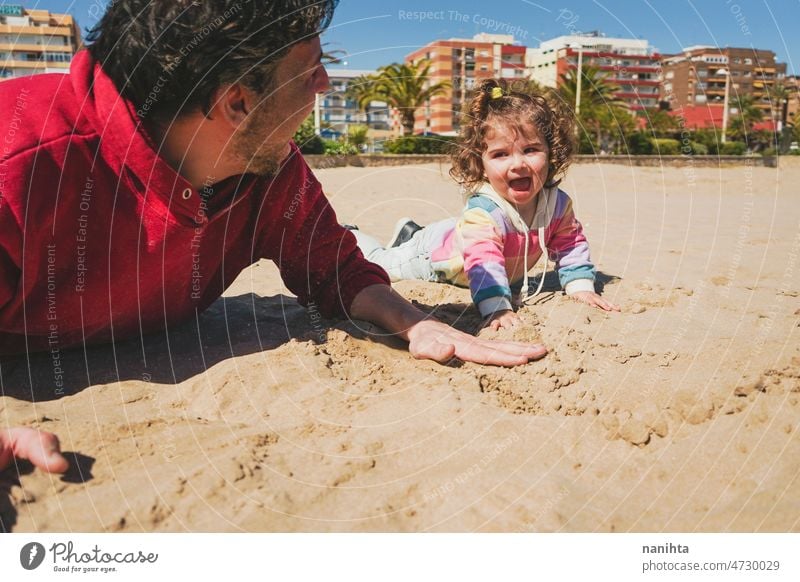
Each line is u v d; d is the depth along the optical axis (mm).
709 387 1686
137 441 1488
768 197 8906
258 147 1796
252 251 2287
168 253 1851
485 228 2625
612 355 1976
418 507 1303
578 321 2340
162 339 2209
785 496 1297
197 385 1851
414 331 2125
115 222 1743
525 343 2102
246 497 1310
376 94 11664
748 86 39781
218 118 1698
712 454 1439
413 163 11617
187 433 1534
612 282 3109
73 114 1674
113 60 1624
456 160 2934
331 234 2332
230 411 1707
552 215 2756
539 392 1766
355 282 2318
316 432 1570
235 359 1992
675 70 39812
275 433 1557
